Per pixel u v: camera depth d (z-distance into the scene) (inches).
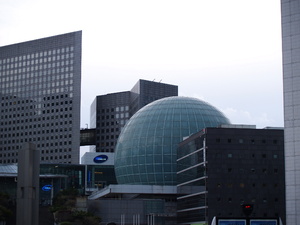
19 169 2399.1
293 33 3617.1
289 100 3599.9
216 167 5477.4
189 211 6058.1
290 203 3545.8
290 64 3612.2
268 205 5477.4
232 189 5467.5
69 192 7716.5
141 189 6584.6
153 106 7111.2
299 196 3516.2
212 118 6904.5
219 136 5521.7
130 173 6924.2
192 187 5949.8
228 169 5487.2
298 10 3614.7
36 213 2391.7
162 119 6865.2
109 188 6628.9
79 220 5767.7
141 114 7121.1
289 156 3572.8
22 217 2357.3
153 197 6850.4
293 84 3592.5
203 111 6929.1
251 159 5516.7
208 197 5433.1
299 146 3538.4
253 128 5669.3
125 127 7278.5
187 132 6752.0
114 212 6535.4
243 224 2947.8
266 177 5516.7
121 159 7066.9
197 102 7047.2
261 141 5556.1
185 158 6220.5
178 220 6481.3
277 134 5585.6
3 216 5629.9
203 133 5600.4
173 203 6766.7
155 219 6535.4
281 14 3671.3
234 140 5531.5
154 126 6850.4
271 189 5502.0
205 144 5531.5
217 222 2947.8
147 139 6825.8
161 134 6771.7
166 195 6801.2
